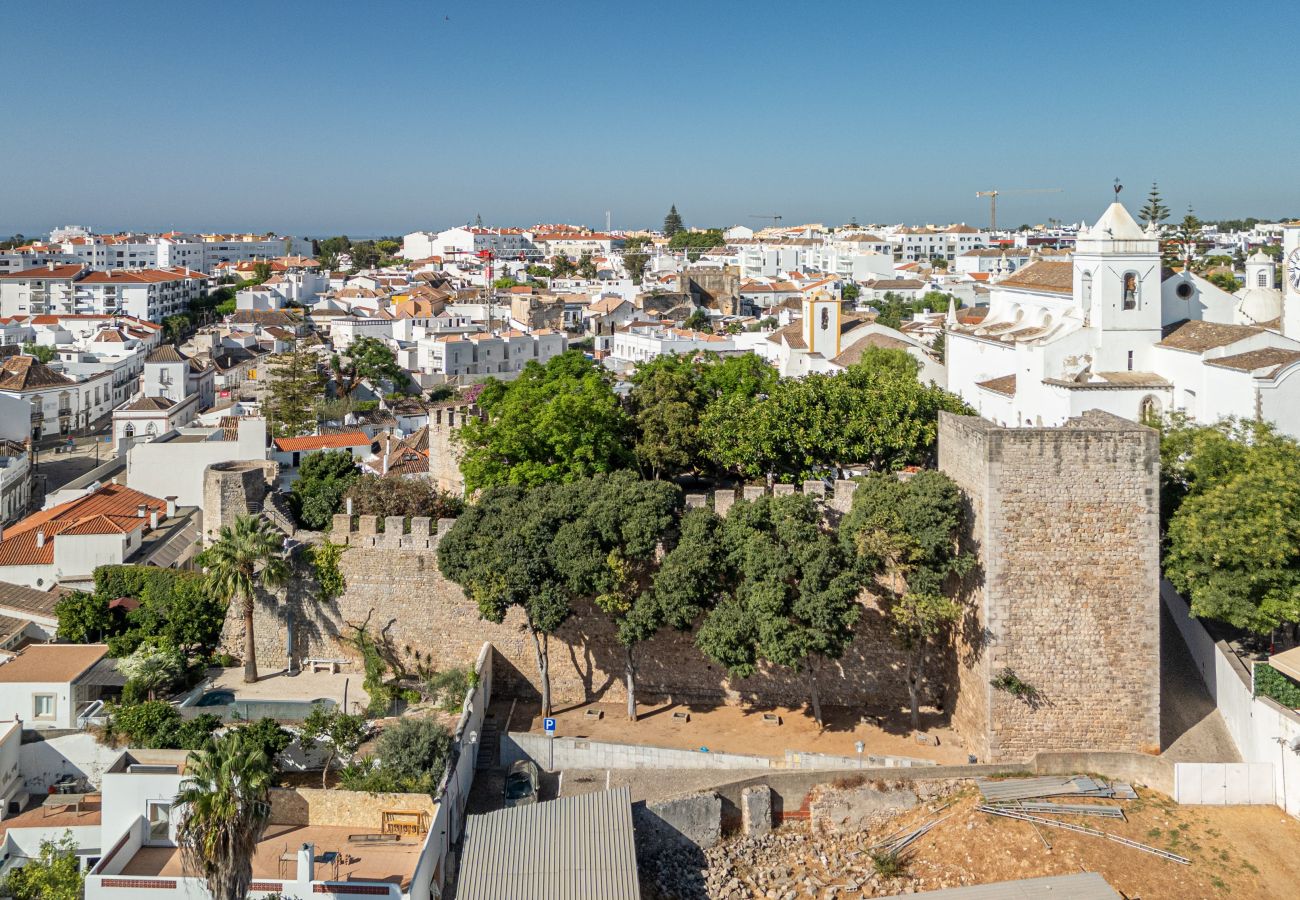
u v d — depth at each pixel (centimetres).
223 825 4559
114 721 6178
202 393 18488
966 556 5825
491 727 6425
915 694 6175
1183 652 6744
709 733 6278
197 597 7188
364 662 6906
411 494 7819
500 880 4916
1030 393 9150
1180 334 8775
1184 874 4938
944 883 5069
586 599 6700
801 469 8444
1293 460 6178
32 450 15062
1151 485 5672
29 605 7781
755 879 5325
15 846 5678
